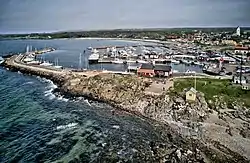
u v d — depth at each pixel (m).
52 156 52.16
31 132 62.81
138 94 87.62
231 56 183.00
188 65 164.50
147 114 76.50
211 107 75.62
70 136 61.34
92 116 75.38
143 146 57.22
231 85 90.81
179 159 51.56
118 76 107.62
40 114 75.62
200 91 85.44
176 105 76.75
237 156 52.91
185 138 61.19
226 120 68.62
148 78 107.38
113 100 89.00
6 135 60.53
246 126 65.12
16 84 114.88
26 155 52.16
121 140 60.03
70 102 88.56
